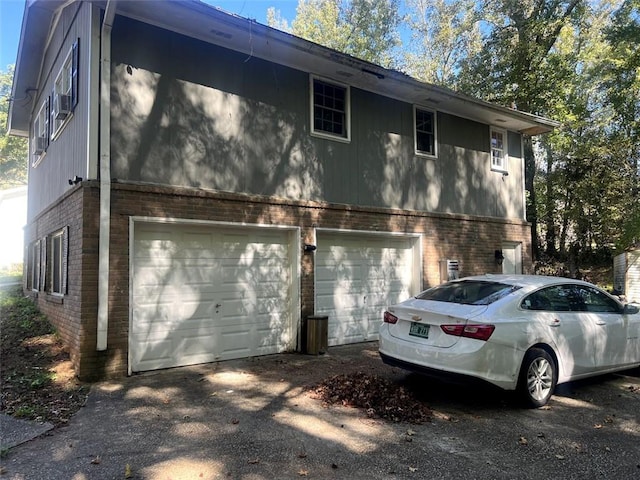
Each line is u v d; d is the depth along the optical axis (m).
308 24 27.98
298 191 9.05
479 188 12.75
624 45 17.78
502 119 12.85
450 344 5.27
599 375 6.47
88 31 7.07
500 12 20.64
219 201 7.85
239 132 8.28
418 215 11.06
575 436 4.61
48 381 6.29
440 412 5.31
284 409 5.33
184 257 7.59
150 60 7.32
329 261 9.61
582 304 6.33
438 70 27.41
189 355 7.55
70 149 8.13
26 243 14.18
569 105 20.77
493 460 4.03
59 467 3.82
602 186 21.64
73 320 7.04
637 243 18.39
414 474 3.76
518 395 5.39
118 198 6.80
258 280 8.49
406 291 10.98
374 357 8.33
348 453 4.14
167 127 7.43
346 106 10.03
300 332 8.79
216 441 4.39
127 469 3.77
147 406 5.43
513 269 13.64
